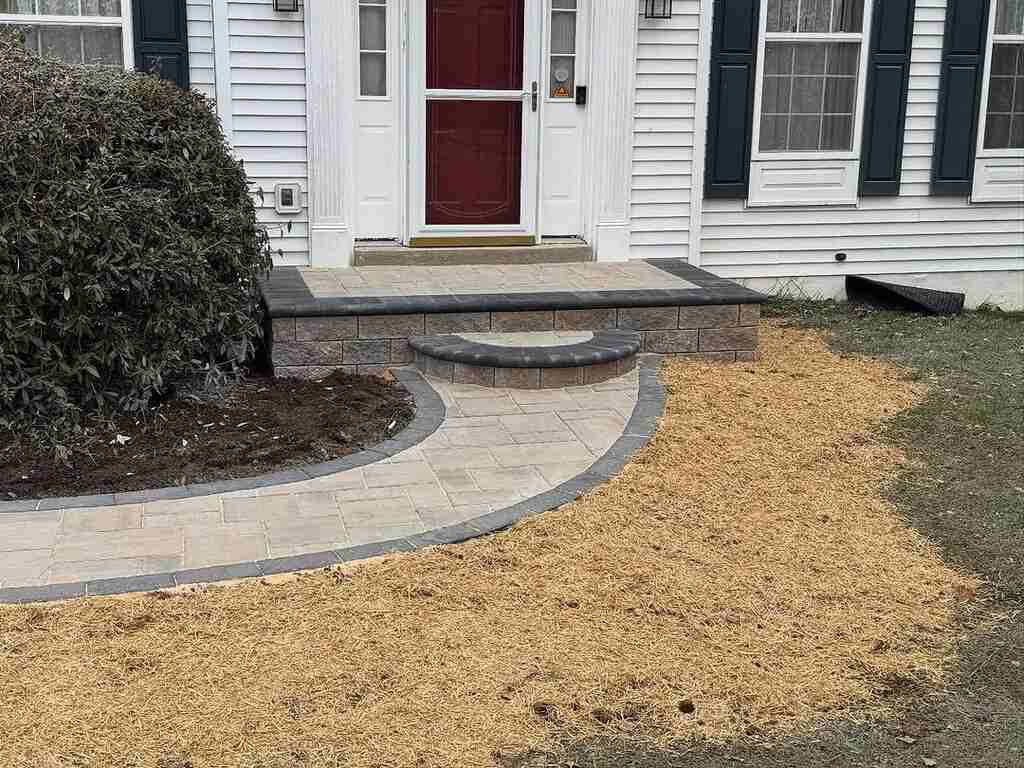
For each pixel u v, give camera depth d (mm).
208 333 5594
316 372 6160
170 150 5375
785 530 4367
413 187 7570
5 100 4898
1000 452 5320
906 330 7789
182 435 5148
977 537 4375
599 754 2980
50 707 3033
